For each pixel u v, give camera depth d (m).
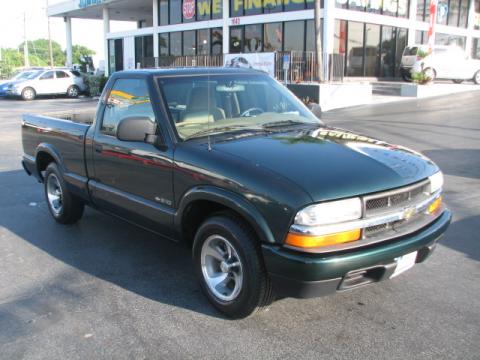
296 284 3.25
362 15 23.39
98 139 5.00
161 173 4.17
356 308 3.93
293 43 23.22
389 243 3.40
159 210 4.25
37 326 3.74
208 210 4.06
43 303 4.11
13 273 4.72
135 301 4.12
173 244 5.45
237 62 21.42
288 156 3.65
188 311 3.94
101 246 5.40
